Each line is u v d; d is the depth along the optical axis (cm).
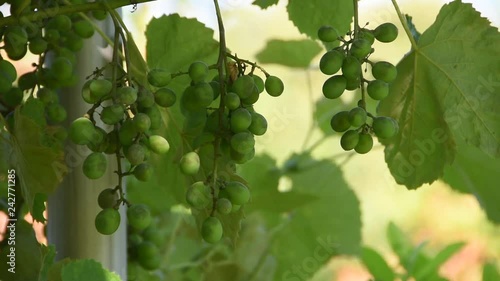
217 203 90
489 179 124
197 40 108
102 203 92
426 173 105
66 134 101
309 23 113
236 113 91
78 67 103
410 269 130
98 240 104
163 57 108
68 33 102
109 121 90
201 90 93
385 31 95
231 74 94
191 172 92
